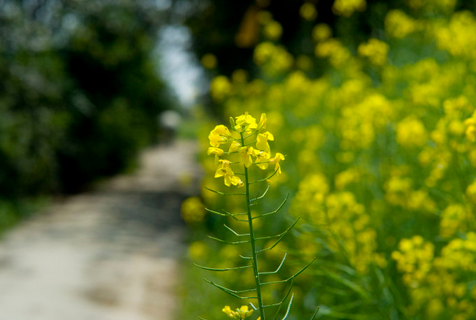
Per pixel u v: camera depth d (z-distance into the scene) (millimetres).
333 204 2865
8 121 11750
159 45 16203
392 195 3496
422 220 3424
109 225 9969
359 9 6234
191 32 14008
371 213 3398
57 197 14219
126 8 15047
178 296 5961
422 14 5910
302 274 3994
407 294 3156
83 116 16578
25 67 12328
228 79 13508
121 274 6695
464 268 2672
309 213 2928
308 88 6574
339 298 3473
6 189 12180
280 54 7168
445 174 3221
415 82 4613
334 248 2947
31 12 12914
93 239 8703
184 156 28828
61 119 13539
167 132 34750
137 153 23594
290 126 6121
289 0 10273
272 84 7266
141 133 22812
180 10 14422
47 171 13477
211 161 6777
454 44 4246
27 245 8289
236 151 1502
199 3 13656
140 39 16406
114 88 18531
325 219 2799
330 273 2740
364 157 3908
